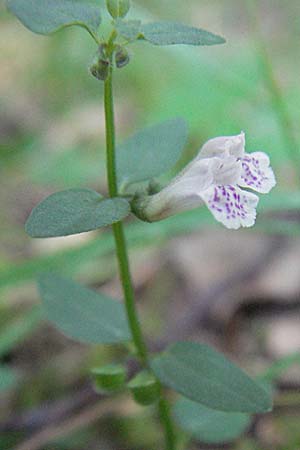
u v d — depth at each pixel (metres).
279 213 0.16
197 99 0.18
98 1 0.17
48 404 0.13
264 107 0.17
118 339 0.11
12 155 0.18
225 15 0.25
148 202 0.10
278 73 0.21
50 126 0.21
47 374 0.14
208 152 0.10
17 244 0.17
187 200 0.10
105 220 0.10
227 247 0.17
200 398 0.10
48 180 0.18
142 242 0.14
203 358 0.11
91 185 0.18
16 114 0.21
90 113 0.21
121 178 0.11
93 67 0.10
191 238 0.17
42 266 0.13
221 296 0.15
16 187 0.18
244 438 0.13
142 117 0.20
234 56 0.19
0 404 0.13
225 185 0.10
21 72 0.22
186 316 0.15
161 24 0.10
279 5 0.25
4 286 0.13
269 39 0.23
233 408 0.10
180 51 0.17
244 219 0.10
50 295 0.11
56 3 0.10
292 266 0.16
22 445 0.12
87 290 0.12
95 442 0.13
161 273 0.16
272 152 0.17
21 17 0.10
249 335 0.15
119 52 0.10
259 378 0.13
